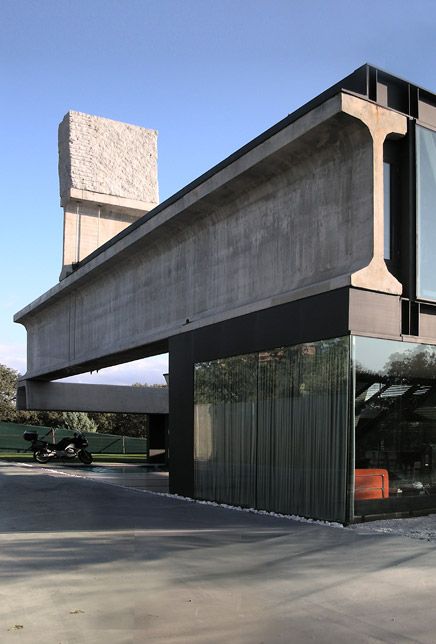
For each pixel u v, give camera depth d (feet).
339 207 35.04
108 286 68.39
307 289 34.37
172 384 49.55
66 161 81.61
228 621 16.01
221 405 42.45
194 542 26.45
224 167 42.42
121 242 59.62
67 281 76.28
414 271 33.99
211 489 42.65
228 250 45.37
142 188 85.87
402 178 35.06
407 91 35.76
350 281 31.27
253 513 36.06
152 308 57.26
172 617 16.35
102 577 20.49
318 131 34.47
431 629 15.37
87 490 50.98
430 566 21.58
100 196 81.92
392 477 32.60
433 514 34.04
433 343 34.73
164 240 54.29
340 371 31.89
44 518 34.19
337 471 31.65
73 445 95.66
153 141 88.12
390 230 34.55
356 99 32.60
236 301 43.93
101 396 96.99
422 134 35.12
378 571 20.90
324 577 20.20
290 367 35.78
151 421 99.04
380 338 32.53
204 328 45.32
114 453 135.95
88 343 73.46
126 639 14.76
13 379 208.85
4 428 131.23
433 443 34.37
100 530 29.91
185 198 47.26
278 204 40.16
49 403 95.66
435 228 35.27
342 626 15.60
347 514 30.89
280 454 36.09
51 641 14.66
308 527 30.30
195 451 44.98
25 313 94.63
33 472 73.97
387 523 31.19
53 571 21.38
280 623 15.84
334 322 32.32
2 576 20.74
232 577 20.33
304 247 37.55
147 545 25.85
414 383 33.83
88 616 16.46
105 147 83.61
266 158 38.11
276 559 22.93
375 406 32.17
